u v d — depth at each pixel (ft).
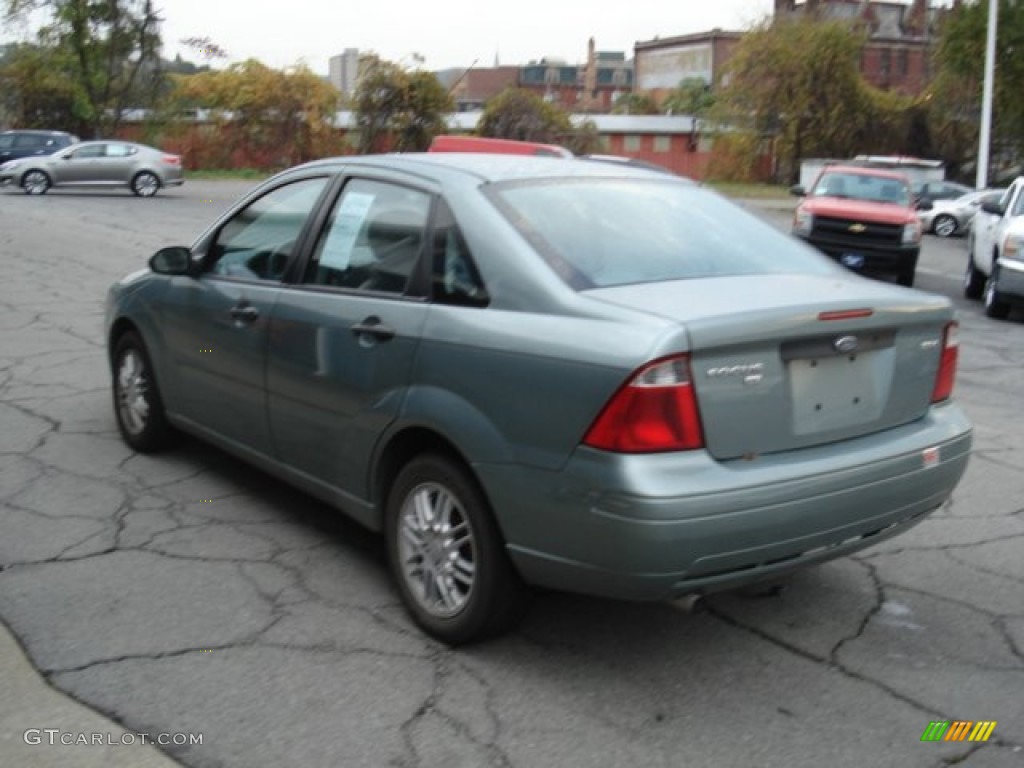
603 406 11.28
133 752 10.87
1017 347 38.88
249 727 11.39
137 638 13.28
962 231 97.66
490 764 10.87
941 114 150.41
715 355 11.50
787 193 146.51
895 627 14.28
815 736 11.57
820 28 161.58
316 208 16.14
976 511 19.01
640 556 11.14
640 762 10.98
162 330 18.94
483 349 12.51
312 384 15.08
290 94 153.89
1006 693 12.60
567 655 13.24
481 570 12.69
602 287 12.57
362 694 12.14
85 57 148.87
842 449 12.54
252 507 17.95
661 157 193.36
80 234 65.36
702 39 264.52
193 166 157.58
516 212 13.55
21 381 26.43
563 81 340.80
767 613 14.62
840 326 12.33
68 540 16.34
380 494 14.28
